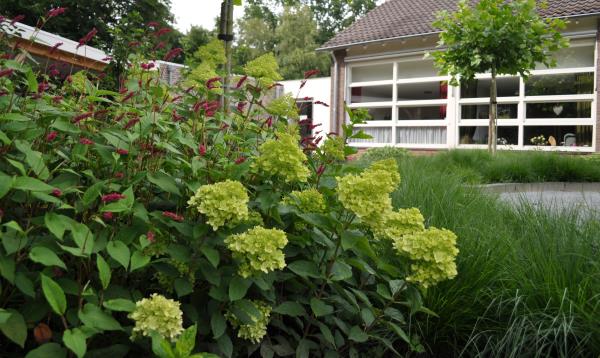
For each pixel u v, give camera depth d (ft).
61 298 4.42
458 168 27.02
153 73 9.04
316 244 6.84
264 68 9.84
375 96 65.26
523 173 31.24
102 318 4.68
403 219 6.66
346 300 6.82
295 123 10.09
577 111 50.19
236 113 9.71
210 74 9.23
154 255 5.90
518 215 11.75
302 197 6.75
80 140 6.16
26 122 6.12
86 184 6.55
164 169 7.06
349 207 6.01
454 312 7.99
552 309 7.61
